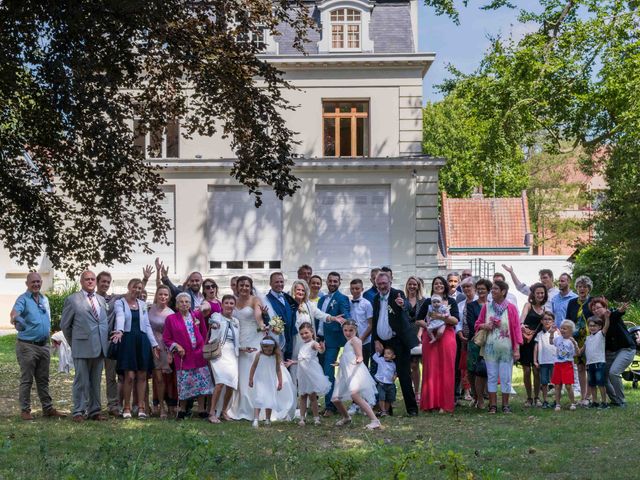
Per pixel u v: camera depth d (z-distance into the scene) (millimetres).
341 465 7594
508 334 13961
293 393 13234
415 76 33656
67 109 15891
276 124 16953
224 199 33500
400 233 33531
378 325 13828
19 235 18156
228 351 13164
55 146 17188
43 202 17969
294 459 9148
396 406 15055
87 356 12812
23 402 12992
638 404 14805
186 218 33219
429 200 33562
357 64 33438
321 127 33719
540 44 28859
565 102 28734
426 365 14117
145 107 17578
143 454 9492
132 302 13344
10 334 29578
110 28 15555
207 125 17594
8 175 17438
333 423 12898
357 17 33781
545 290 14773
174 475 7961
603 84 27656
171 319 13164
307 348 12719
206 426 12430
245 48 16938
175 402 13656
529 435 11422
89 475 8086
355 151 33875
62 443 10633
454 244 58781
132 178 17625
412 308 14625
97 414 12961
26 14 15117
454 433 11758
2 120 17203
